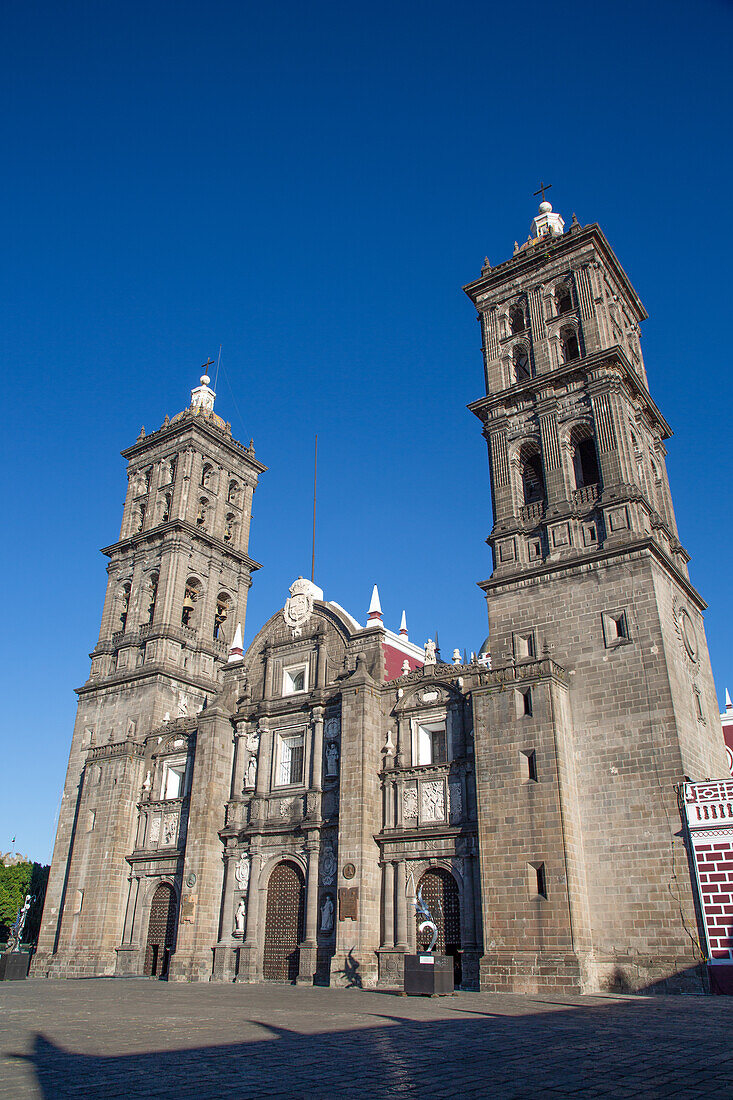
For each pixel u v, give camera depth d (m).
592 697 43.16
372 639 53.91
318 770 51.66
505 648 47.59
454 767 45.75
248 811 54.44
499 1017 25.20
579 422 51.75
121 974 56.00
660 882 37.75
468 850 43.03
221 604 77.94
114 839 60.12
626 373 52.62
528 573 48.28
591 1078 14.46
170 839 58.62
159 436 80.50
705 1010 27.45
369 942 44.34
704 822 37.50
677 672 43.44
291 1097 12.84
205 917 52.34
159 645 68.62
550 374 53.12
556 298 58.88
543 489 56.34
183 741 62.09
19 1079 14.40
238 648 65.19
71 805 67.88
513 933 38.19
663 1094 13.05
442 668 49.25
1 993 36.75
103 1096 12.91
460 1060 16.50
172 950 54.75
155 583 74.56
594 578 45.91
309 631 57.84
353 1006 29.50
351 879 45.44
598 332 53.69
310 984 45.62
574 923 37.06
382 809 47.97
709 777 44.25
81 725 70.94
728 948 35.28
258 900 51.03
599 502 48.03
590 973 36.94
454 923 43.03
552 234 62.59
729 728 62.78
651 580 43.84
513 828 40.19
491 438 55.59
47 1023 23.52
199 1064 16.03
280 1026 22.66
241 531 81.31
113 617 75.25
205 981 50.44
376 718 50.50
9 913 114.00
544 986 36.25
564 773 40.53
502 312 60.25
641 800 39.62
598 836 40.12
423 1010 27.73
